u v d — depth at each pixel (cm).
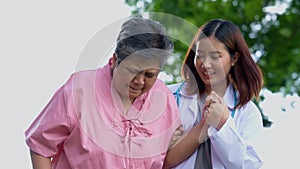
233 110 414
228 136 397
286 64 1044
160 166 377
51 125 361
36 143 365
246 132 415
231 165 403
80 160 361
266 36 1050
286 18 1054
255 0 1036
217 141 398
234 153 400
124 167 363
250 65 411
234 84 416
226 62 401
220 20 409
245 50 409
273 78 1038
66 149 365
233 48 405
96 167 361
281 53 1048
